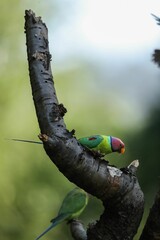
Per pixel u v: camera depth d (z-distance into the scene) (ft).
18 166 54.29
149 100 64.85
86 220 53.52
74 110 58.44
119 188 11.48
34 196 55.11
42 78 11.67
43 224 55.26
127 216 11.71
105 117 60.85
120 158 59.41
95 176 11.27
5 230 54.60
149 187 59.57
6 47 53.67
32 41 12.04
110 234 11.82
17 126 53.93
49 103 11.35
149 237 11.89
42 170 55.31
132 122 63.10
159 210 11.72
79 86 58.85
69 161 11.02
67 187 55.98
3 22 53.26
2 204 54.49
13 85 53.83
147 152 60.90
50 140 10.84
